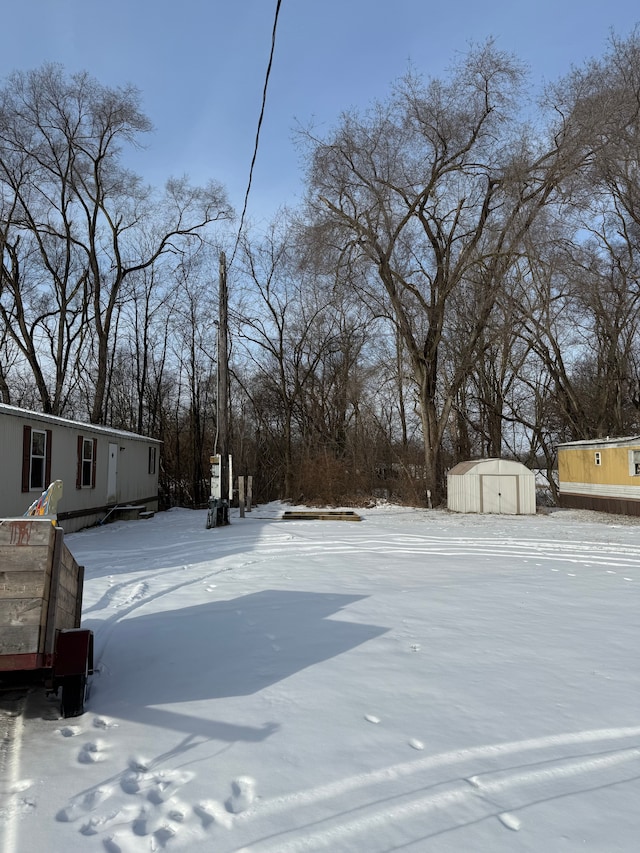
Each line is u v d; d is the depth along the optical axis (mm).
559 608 6684
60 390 27047
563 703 3973
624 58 23031
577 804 2781
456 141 24359
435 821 2650
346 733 3541
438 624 5961
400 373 32500
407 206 25719
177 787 2971
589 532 15516
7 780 3064
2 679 3906
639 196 25359
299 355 33688
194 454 35500
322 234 25312
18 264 27516
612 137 22422
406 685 4297
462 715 3781
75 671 3760
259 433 37344
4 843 2512
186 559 10617
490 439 34438
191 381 35469
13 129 24312
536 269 29219
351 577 8703
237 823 2652
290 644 5324
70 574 4273
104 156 25984
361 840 2518
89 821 2688
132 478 21594
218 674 4609
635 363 31391
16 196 24906
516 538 13922
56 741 3529
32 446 13422
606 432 31078
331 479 26438
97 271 26344
